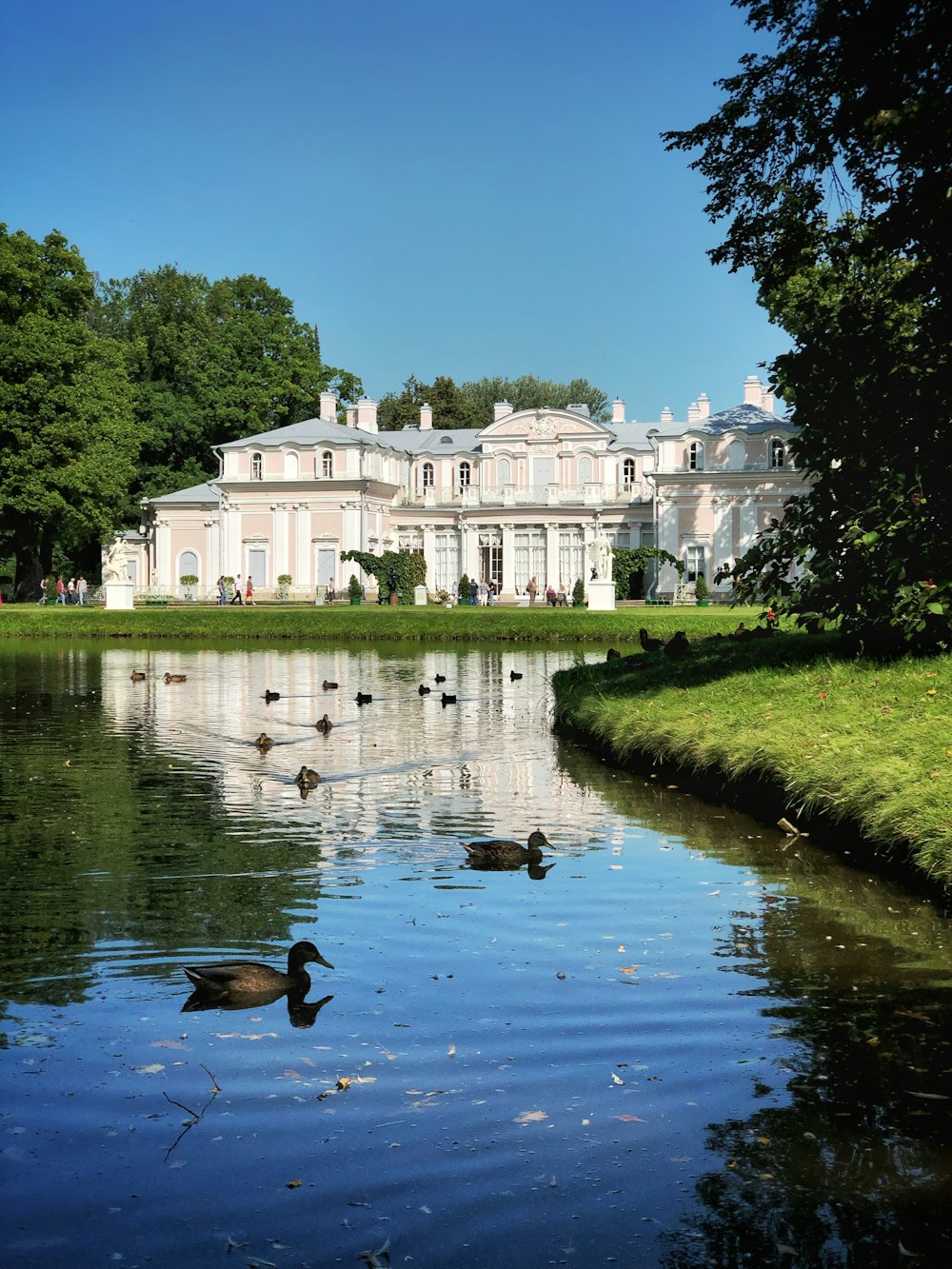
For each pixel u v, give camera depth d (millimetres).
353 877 10039
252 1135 5469
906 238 15180
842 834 11164
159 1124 5578
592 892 9539
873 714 12859
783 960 7836
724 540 75562
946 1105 5699
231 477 79875
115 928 8586
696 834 11711
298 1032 6652
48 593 73938
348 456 78250
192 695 26500
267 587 79438
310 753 17453
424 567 74500
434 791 14250
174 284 86562
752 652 18766
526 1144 5367
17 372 61562
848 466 16906
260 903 9203
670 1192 4973
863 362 16656
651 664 21312
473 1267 4477
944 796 9836
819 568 16266
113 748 17953
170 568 82250
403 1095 5859
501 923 8680
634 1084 5957
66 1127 5555
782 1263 4488
